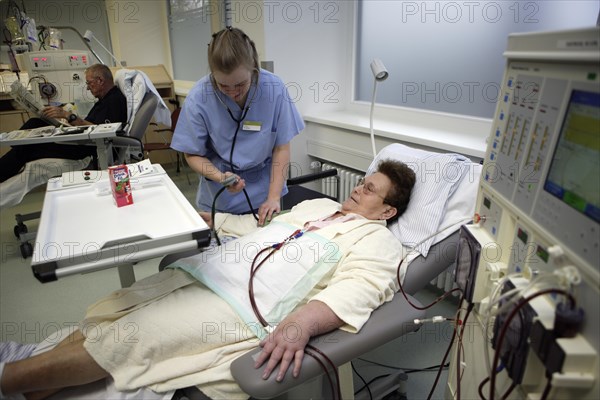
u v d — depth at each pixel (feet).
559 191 2.31
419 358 5.77
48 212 3.96
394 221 5.27
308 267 4.22
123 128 9.77
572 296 2.14
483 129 7.11
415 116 8.33
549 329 2.17
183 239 3.40
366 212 5.13
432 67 7.93
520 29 6.38
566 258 2.20
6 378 3.30
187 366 3.52
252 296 3.95
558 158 2.34
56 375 3.38
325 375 3.58
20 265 8.67
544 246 2.45
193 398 3.51
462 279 3.32
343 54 9.71
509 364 2.55
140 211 4.02
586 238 2.06
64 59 10.85
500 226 3.01
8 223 10.69
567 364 2.04
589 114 2.08
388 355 5.83
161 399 3.45
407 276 4.45
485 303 3.06
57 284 7.91
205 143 5.99
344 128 8.63
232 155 5.99
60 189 4.61
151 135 14.26
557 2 5.87
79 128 8.16
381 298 3.90
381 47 8.98
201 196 6.58
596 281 1.97
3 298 7.51
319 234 4.60
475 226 3.37
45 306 7.25
